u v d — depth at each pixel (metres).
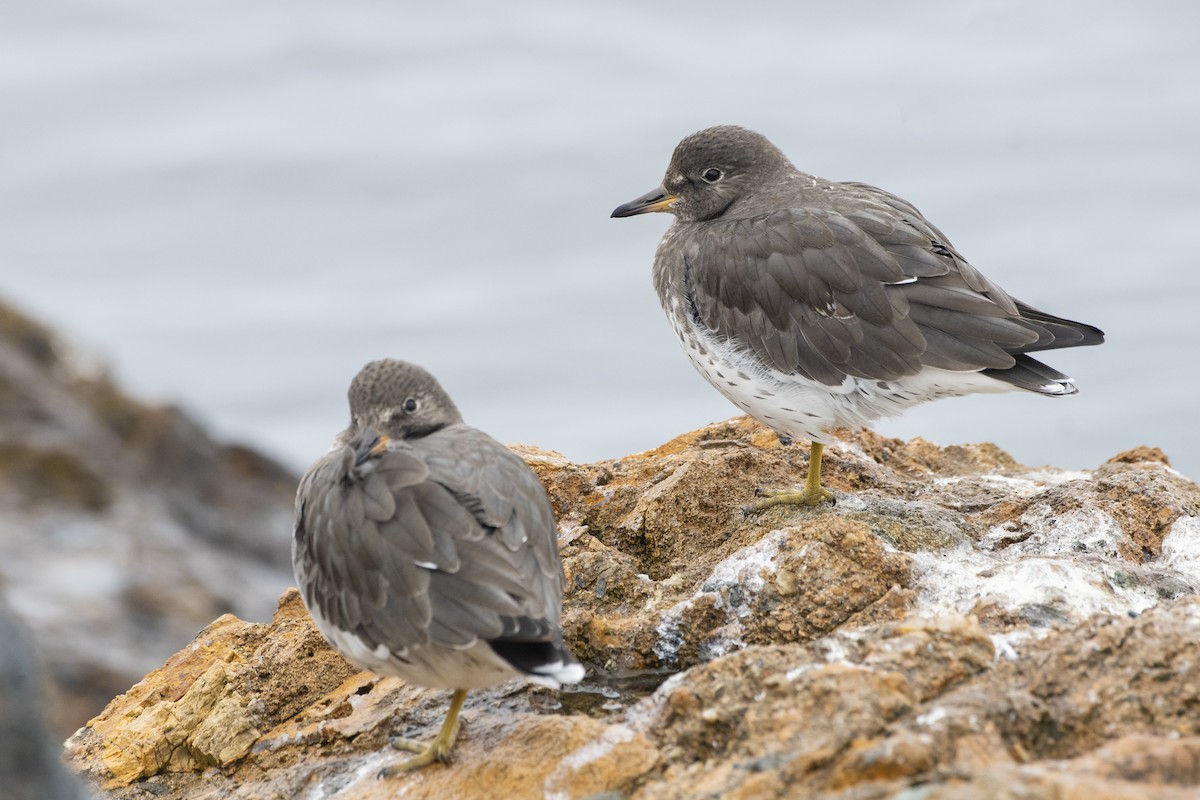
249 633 13.20
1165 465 15.16
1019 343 13.52
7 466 29.30
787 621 11.85
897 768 8.83
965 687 10.00
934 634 10.40
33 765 8.80
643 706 10.67
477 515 10.38
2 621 9.17
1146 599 11.53
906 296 13.88
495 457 11.05
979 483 14.80
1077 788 8.13
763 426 15.97
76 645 24.11
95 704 23.06
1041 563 11.75
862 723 9.38
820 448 14.33
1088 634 10.16
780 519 13.37
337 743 11.55
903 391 13.98
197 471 31.52
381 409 11.91
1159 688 9.59
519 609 9.87
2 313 33.97
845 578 12.01
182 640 25.53
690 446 15.74
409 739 11.17
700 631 12.08
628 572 12.83
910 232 14.20
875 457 15.84
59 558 26.98
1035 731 9.52
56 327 34.84
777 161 16.12
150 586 26.59
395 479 10.61
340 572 10.54
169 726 11.90
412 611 10.07
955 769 8.58
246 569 29.67
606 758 10.01
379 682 12.27
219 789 11.34
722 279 14.65
